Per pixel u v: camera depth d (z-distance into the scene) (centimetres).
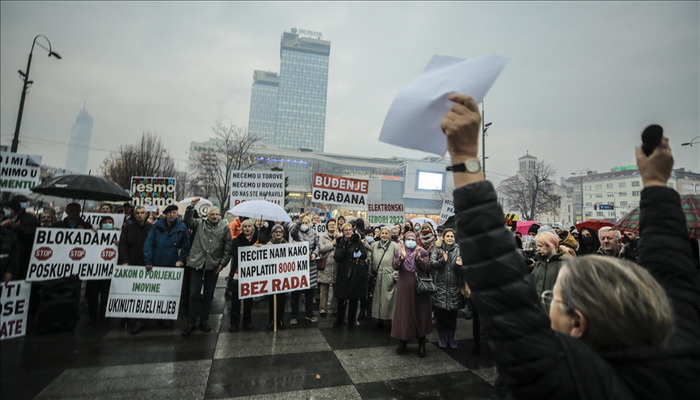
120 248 603
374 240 789
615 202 7025
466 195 88
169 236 593
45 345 491
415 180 8956
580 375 72
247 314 598
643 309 77
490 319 84
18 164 541
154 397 358
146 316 566
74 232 563
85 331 557
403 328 484
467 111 85
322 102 17988
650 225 115
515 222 1160
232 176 799
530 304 82
